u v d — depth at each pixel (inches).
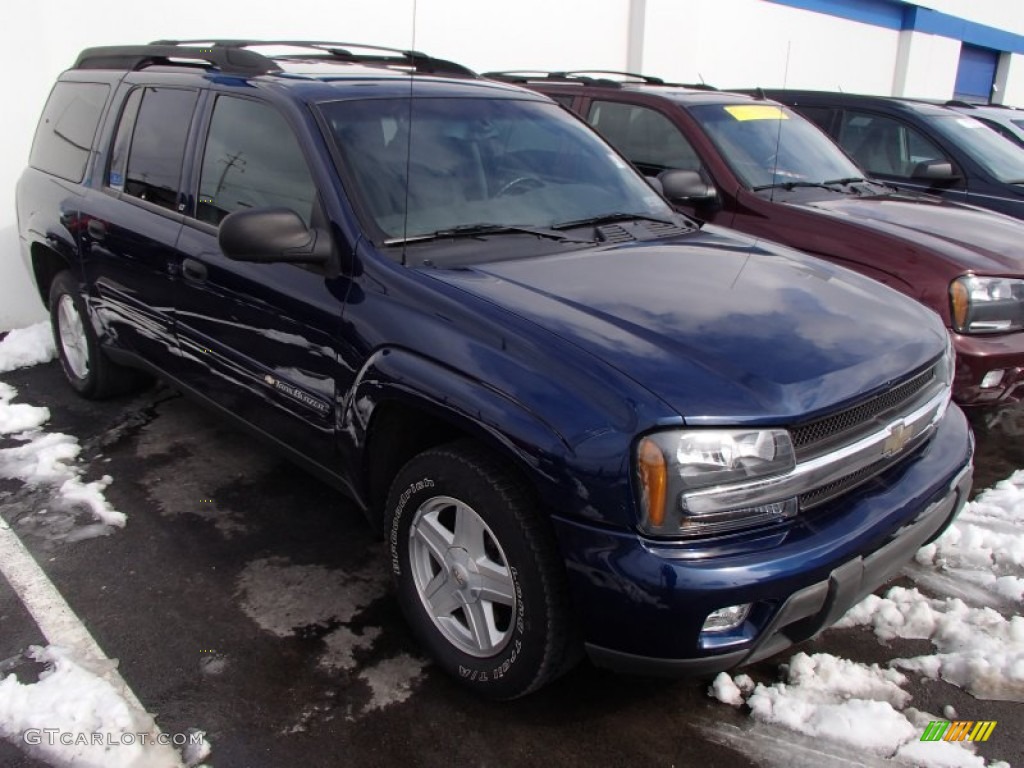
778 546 86.7
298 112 125.2
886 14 593.3
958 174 249.3
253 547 137.3
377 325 106.6
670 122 213.9
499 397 92.1
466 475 96.3
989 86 800.9
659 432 83.8
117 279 161.6
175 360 151.4
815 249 184.2
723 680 108.0
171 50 159.0
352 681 108.1
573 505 86.3
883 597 127.3
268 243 109.3
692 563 83.4
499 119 142.6
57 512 146.8
